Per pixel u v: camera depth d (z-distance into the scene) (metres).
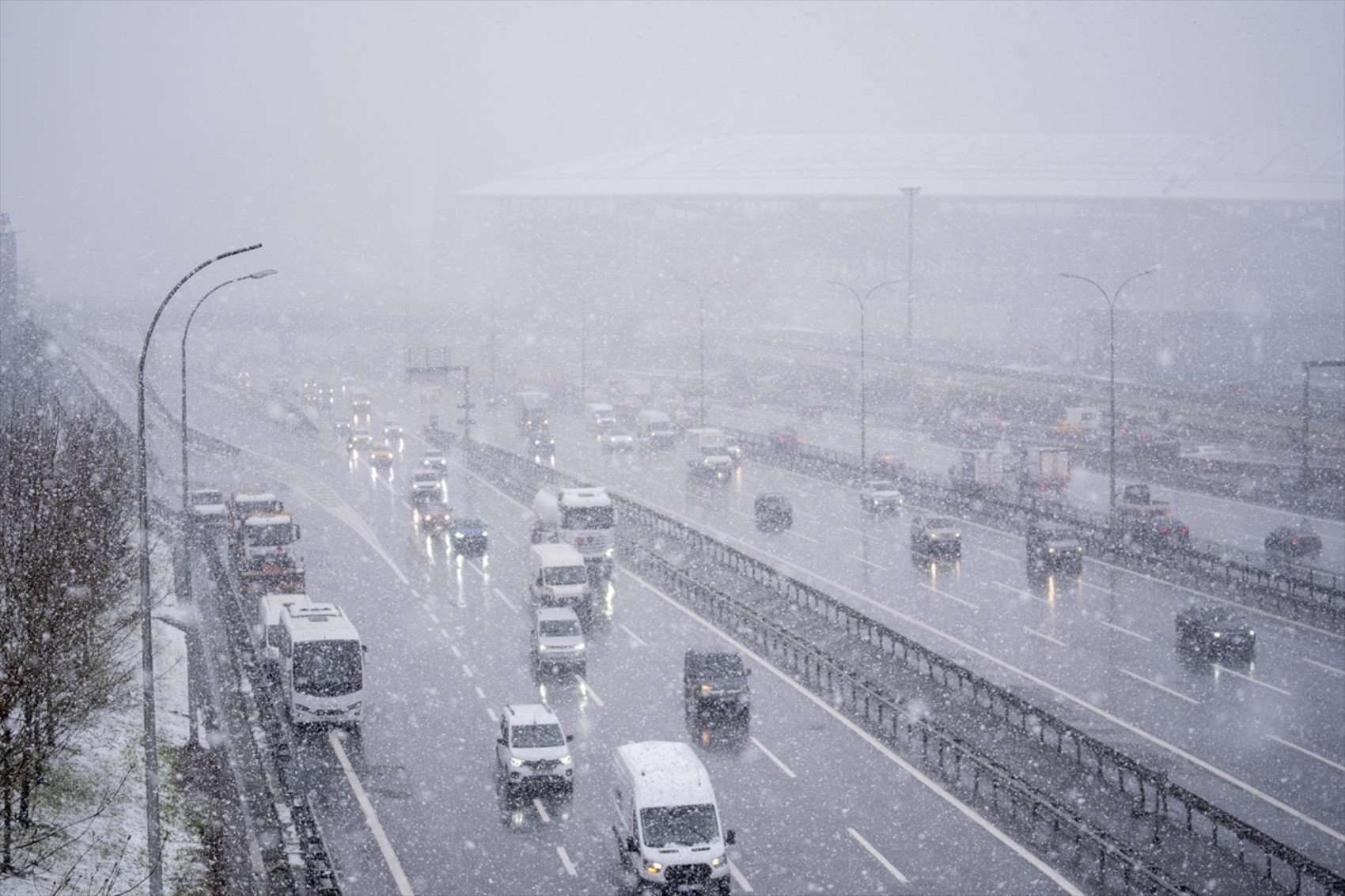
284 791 31.91
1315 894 25.69
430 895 26.11
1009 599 54.06
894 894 26.12
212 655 45.56
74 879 24.41
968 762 34.25
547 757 32.34
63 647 27.38
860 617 46.25
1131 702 39.28
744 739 36.56
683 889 25.52
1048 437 113.94
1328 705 38.75
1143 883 25.81
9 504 31.80
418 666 44.88
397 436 119.19
